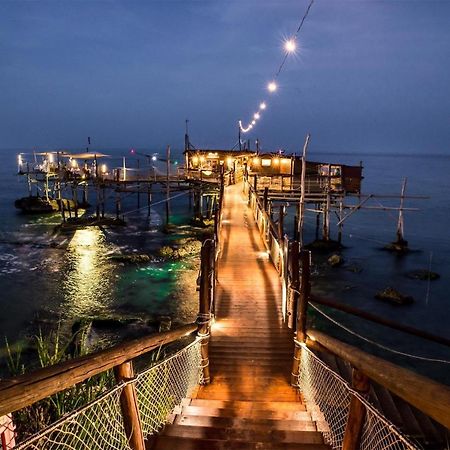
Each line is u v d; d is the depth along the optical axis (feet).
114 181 124.26
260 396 21.01
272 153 124.57
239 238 55.62
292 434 14.25
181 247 95.09
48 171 153.17
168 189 120.47
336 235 129.08
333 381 17.70
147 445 12.93
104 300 65.98
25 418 14.69
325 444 13.43
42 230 118.73
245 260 44.68
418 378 5.52
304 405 18.97
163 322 54.60
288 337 27.37
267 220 48.65
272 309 31.48
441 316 64.18
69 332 53.21
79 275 78.23
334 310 64.34
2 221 131.95
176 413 16.53
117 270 81.46
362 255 100.73
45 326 55.11
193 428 14.38
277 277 38.65
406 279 82.38
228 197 93.20
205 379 22.08
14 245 100.27
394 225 150.61
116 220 126.93
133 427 10.00
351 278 81.51
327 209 98.32
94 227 121.80
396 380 6.04
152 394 15.29
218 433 14.26
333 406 17.11
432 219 165.78
